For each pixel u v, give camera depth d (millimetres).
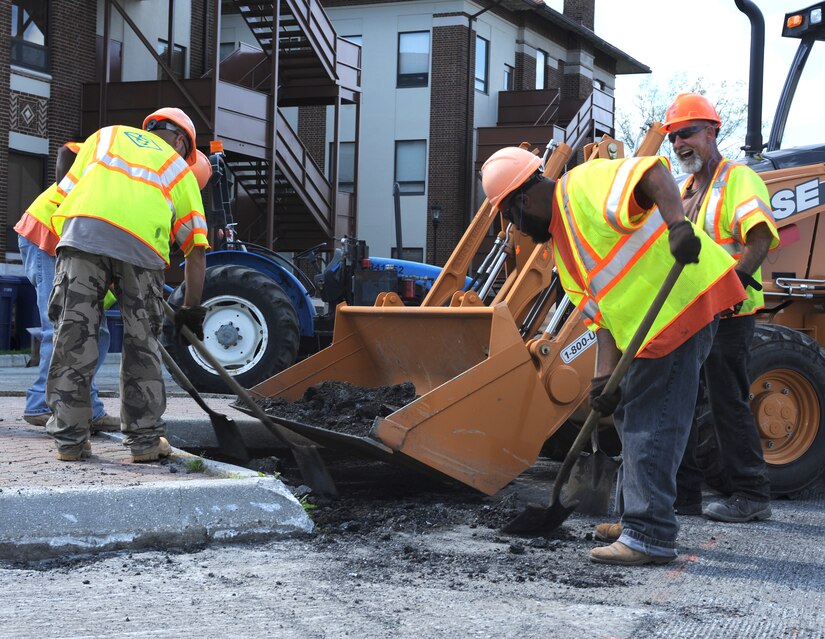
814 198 6066
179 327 4953
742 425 4758
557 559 3811
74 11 19219
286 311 9375
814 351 5359
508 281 5652
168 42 20391
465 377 4602
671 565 3785
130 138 4855
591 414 3803
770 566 3811
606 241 3736
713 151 4910
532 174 3973
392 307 5676
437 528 4309
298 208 21719
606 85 36688
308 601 3115
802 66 6898
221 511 3893
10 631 2754
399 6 29219
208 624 2863
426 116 29062
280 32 20703
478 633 2836
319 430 4707
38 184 18828
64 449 4777
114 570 3414
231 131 18578
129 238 4668
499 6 30281
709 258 3803
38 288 5965
